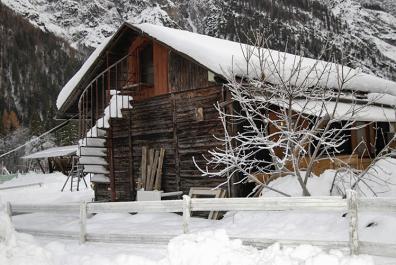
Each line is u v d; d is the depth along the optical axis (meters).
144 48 16.22
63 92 18.08
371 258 5.81
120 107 15.63
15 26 136.12
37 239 10.11
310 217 9.25
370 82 18.28
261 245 6.94
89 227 11.47
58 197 23.12
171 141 14.60
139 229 10.58
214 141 13.36
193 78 14.03
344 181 10.11
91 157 16.36
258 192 11.59
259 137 9.84
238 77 12.20
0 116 95.88
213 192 12.97
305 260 6.03
